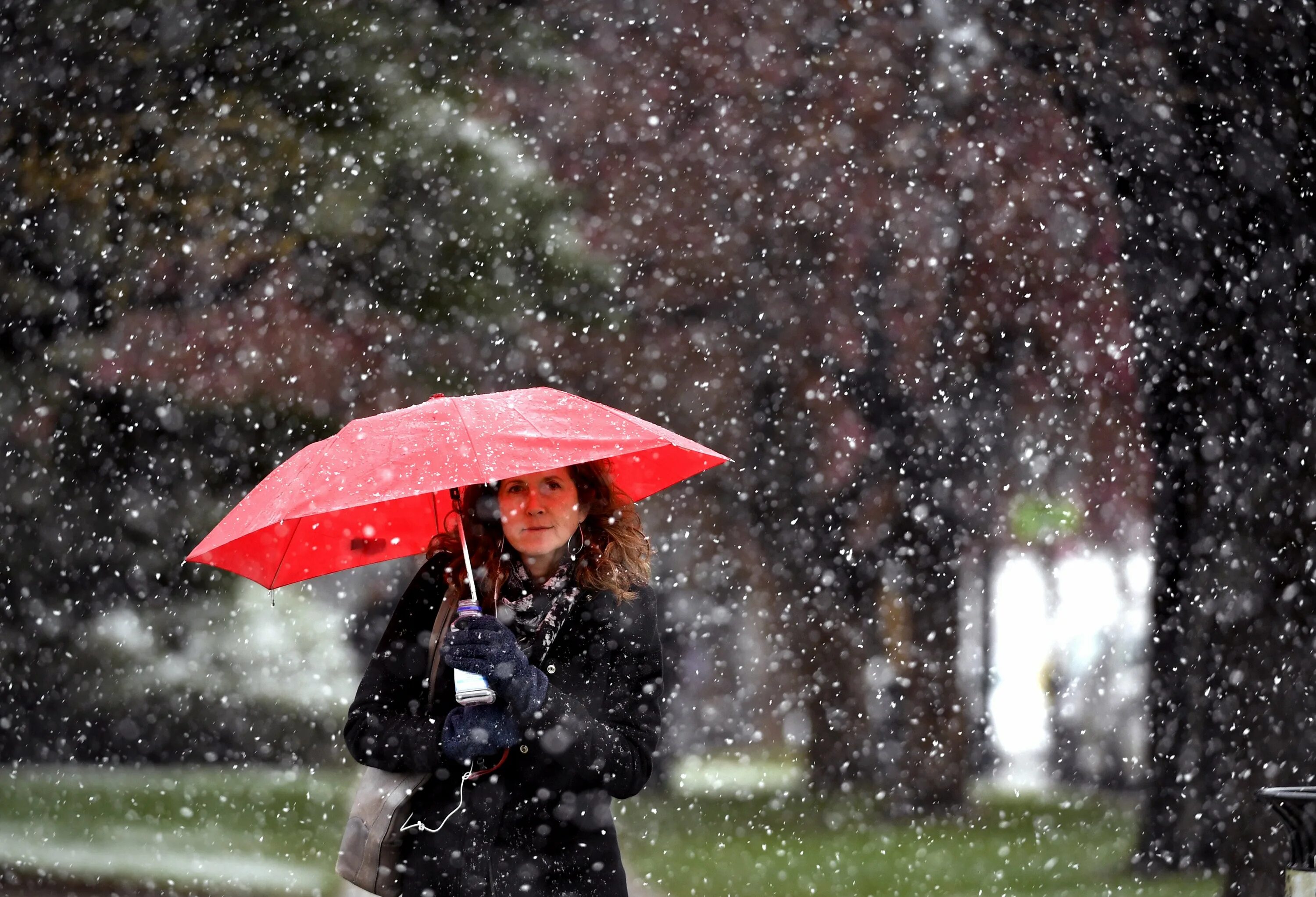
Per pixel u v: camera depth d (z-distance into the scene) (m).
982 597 94.31
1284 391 45.66
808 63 78.56
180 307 63.69
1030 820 66.25
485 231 62.47
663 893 45.06
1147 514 83.44
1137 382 74.69
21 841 54.12
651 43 79.44
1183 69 49.22
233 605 84.38
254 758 87.81
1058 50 58.97
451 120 62.81
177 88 62.91
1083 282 77.56
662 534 87.00
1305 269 45.88
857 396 81.25
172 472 66.38
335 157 61.97
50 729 80.44
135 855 51.03
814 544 82.62
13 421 64.19
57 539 68.75
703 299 79.75
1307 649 43.72
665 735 80.62
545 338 71.06
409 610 16.05
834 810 69.31
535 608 15.67
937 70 77.12
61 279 62.88
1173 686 51.03
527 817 15.51
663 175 79.00
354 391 65.56
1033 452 81.94
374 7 64.19
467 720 14.88
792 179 79.31
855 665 80.56
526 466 15.03
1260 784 42.91
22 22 62.16
